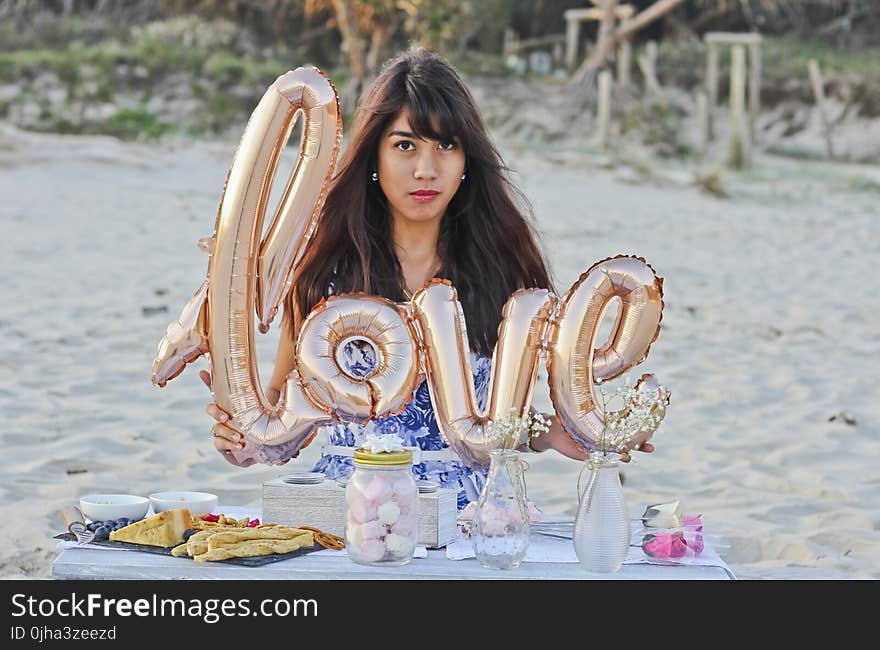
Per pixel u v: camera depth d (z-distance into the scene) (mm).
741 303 11586
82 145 20453
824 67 35625
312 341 3117
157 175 19234
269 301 3203
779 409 7496
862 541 5008
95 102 25406
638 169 24062
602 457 2961
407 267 3561
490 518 2885
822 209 21469
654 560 3012
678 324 10328
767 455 6449
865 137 33406
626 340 3199
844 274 13867
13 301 10195
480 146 3434
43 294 10555
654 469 6102
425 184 3338
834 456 6426
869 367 8867
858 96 34312
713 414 7344
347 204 3490
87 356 8336
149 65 27453
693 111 33719
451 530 3143
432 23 31453
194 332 3162
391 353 3127
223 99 26656
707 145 30547
